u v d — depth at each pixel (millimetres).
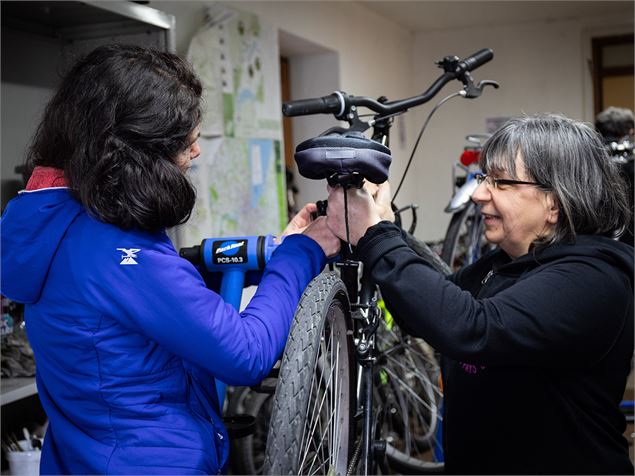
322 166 1237
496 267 1485
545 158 1299
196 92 1152
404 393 2613
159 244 1104
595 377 1314
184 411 1145
